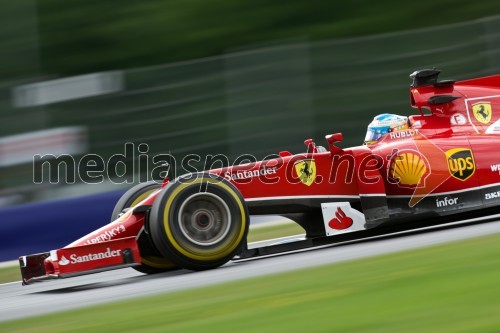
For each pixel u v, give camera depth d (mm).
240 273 18781
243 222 20266
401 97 42875
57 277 19266
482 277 13562
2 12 47656
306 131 40688
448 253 16641
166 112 40094
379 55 43125
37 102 42281
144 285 19438
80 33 52906
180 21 52906
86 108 41062
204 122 39844
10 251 30391
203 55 52625
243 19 52250
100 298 17922
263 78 40344
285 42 49688
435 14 52281
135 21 52969
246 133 39844
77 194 36906
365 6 52656
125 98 40219
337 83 42719
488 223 22484
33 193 36438
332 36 51844
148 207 20781
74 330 13047
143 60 52750
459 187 22141
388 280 14469
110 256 19766
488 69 41812
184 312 13734
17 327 14250
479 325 10430
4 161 38438
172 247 19625
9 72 47000
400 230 22250
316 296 13828
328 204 21609
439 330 10414
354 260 17781
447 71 42281
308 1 52438
